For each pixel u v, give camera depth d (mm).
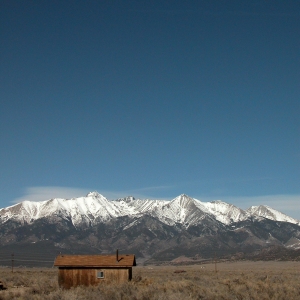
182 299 38312
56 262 54031
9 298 41750
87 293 42625
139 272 112250
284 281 61781
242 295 42094
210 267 197250
